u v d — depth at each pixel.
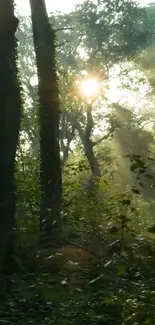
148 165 9.09
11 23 12.90
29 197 21.98
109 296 9.23
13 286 11.24
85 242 14.11
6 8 12.85
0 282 11.43
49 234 14.86
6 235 12.74
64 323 8.86
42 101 23.28
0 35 12.85
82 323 8.85
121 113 64.88
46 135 23.05
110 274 11.02
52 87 23.23
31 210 21.55
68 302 9.70
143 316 7.54
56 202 21.64
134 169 9.00
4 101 12.79
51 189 22.27
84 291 10.33
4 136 12.77
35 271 12.41
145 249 9.66
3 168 12.81
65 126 62.09
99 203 20.03
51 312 9.54
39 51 23.39
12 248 12.76
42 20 23.47
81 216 17.75
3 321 8.91
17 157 24.84
